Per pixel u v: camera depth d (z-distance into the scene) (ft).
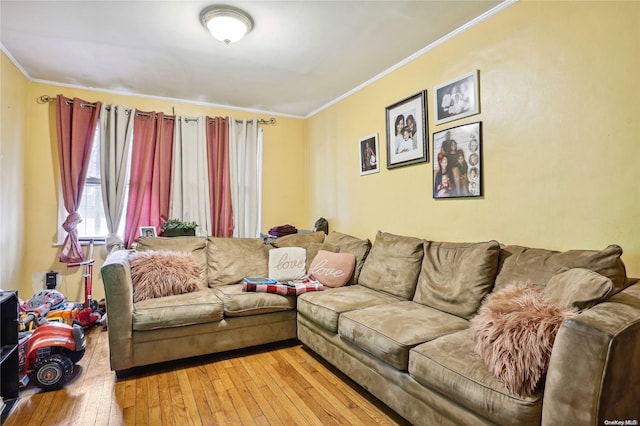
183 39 8.57
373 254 9.39
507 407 3.91
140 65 10.11
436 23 8.02
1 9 7.27
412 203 9.75
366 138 11.44
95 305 10.88
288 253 10.59
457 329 5.96
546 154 6.66
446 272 7.41
